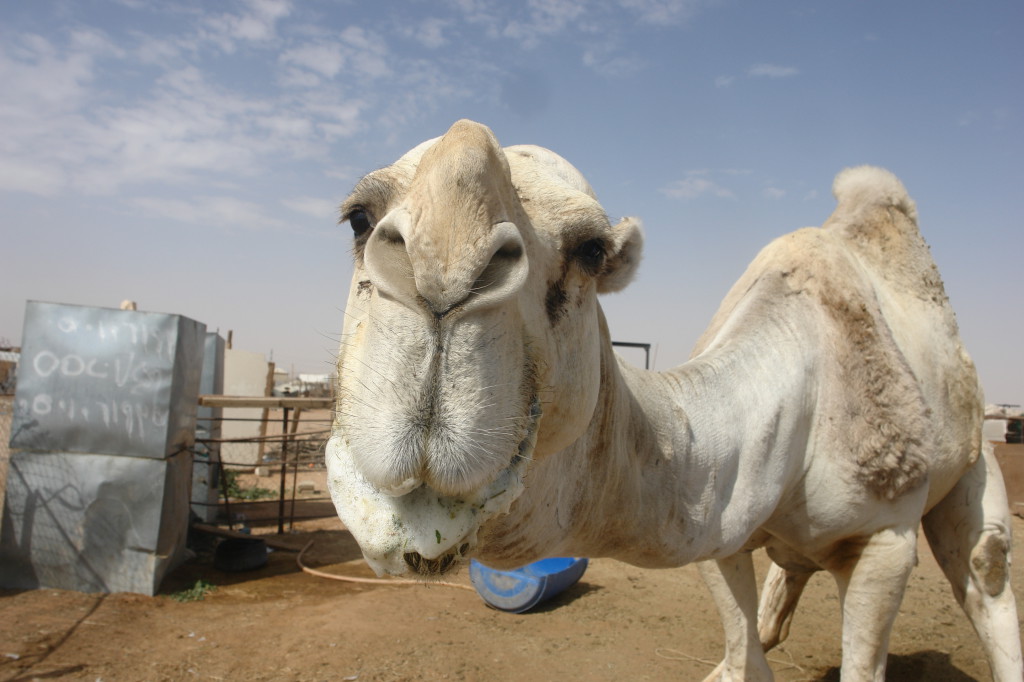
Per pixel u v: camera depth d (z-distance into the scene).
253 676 5.59
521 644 6.35
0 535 7.71
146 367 7.92
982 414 4.36
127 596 7.60
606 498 2.83
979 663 5.80
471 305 1.63
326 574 8.59
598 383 2.49
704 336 4.38
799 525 3.71
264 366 20.05
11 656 5.81
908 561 3.55
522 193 2.26
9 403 10.83
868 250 4.44
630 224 2.66
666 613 7.23
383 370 1.65
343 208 2.31
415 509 1.83
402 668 5.78
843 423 3.58
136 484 7.80
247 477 16.89
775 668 5.71
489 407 1.69
